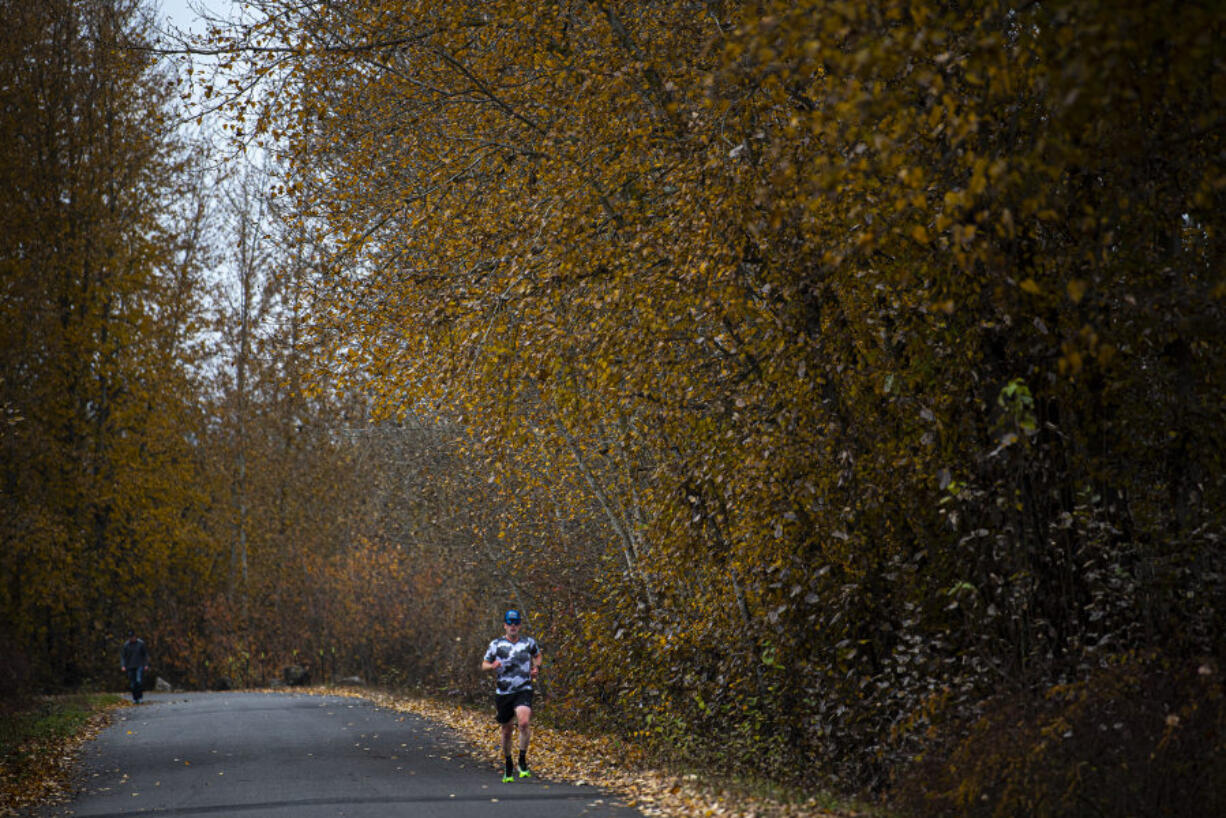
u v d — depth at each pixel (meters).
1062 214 19.67
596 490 39.91
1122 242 20.97
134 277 89.75
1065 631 22.38
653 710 36.91
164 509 90.00
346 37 34.00
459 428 48.91
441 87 34.41
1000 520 22.89
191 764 32.19
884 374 23.78
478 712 51.25
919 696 23.67
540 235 28.56
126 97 86.38
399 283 33.56
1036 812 18.77
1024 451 21.88
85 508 85.56
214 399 99.00
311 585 85.69
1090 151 18.28
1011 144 19.19
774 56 15.81
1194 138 19.56
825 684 27.06
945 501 22.05
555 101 30.53
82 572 84.69
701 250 24.39
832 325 24.77
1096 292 20.25
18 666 63.03
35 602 80.88
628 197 30.81
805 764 28.27
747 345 25.77
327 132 35.81
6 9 82.44
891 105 15.31
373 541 77.88
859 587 25.69
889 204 20.92
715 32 26.00
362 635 77.69
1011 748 19.59
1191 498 22.17
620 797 24.98
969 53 17.73
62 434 83.81
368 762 32.03
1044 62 15.77
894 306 23.14
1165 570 21.09
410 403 33.69
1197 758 18.02
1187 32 13.64
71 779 30.17
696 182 24.91
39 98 84.88
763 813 21.48
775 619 25.73
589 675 42.12
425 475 57.81
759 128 23.50
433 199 34.00
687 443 29.39
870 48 14.75
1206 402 22.00
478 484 52.59
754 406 26.33
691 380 27.81
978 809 20.06
